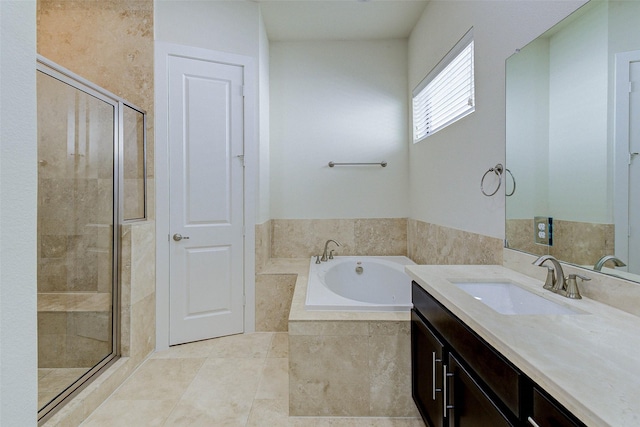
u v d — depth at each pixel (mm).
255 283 2717
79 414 1602
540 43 1362
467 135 2025
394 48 3281
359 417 1704
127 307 2084
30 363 544
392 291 2859
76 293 1971
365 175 3322
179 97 2479
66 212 2006
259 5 2713
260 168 2803
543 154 1354
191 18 2533
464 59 2119
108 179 2076
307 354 1707
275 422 1649
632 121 974
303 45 3271
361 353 1708
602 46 1071
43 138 1969
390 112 3299
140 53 2426
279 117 3275
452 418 1174
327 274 2758
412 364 1644
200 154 2543
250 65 2666
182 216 2494
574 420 604
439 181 2475
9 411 505
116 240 2080
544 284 1256
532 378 686
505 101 1616
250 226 2697
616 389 591
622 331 858
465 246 2055
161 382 1985
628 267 990
